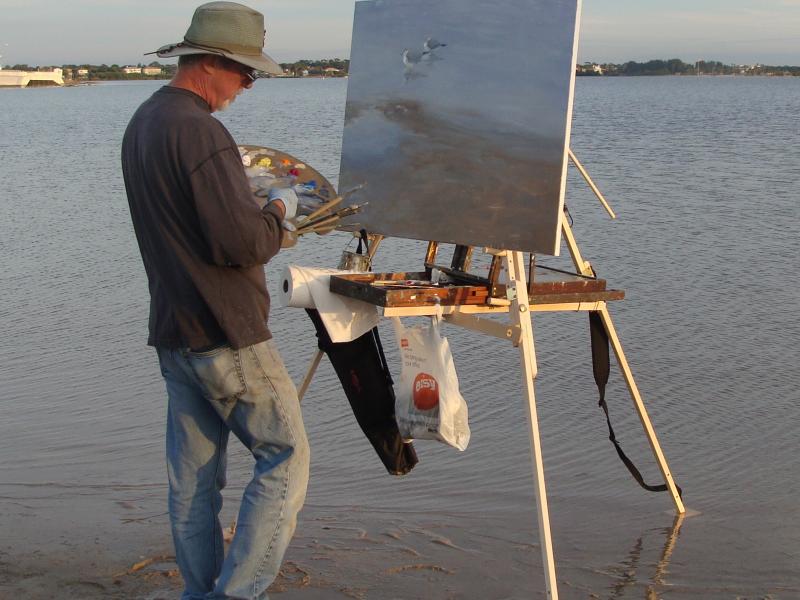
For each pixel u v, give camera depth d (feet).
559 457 15.03
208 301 8.20
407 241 31.58
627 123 100.07
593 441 15.67
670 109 141.38
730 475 14.10
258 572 8.63
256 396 8.52
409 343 9.77
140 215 8.36
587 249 31.07
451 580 10.32
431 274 10.91
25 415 17.10
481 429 16.26
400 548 11.30
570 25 9.11
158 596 9.66
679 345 20.68
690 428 16.07
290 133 79.10
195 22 8.45
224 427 9.05
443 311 9.63
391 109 10.92
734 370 19.01
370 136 11.19
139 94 287.28
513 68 9.57
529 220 9.37
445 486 13.88
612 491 13.60
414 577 10.39
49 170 60.13
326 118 104.83
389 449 10.69
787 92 287.48
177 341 8.43
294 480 8.68
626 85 462.19
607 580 10.44
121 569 10.44
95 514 12.34
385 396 10.65
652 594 10.07
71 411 17.34
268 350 8.56
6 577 10.23
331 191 11.23
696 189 44.78
